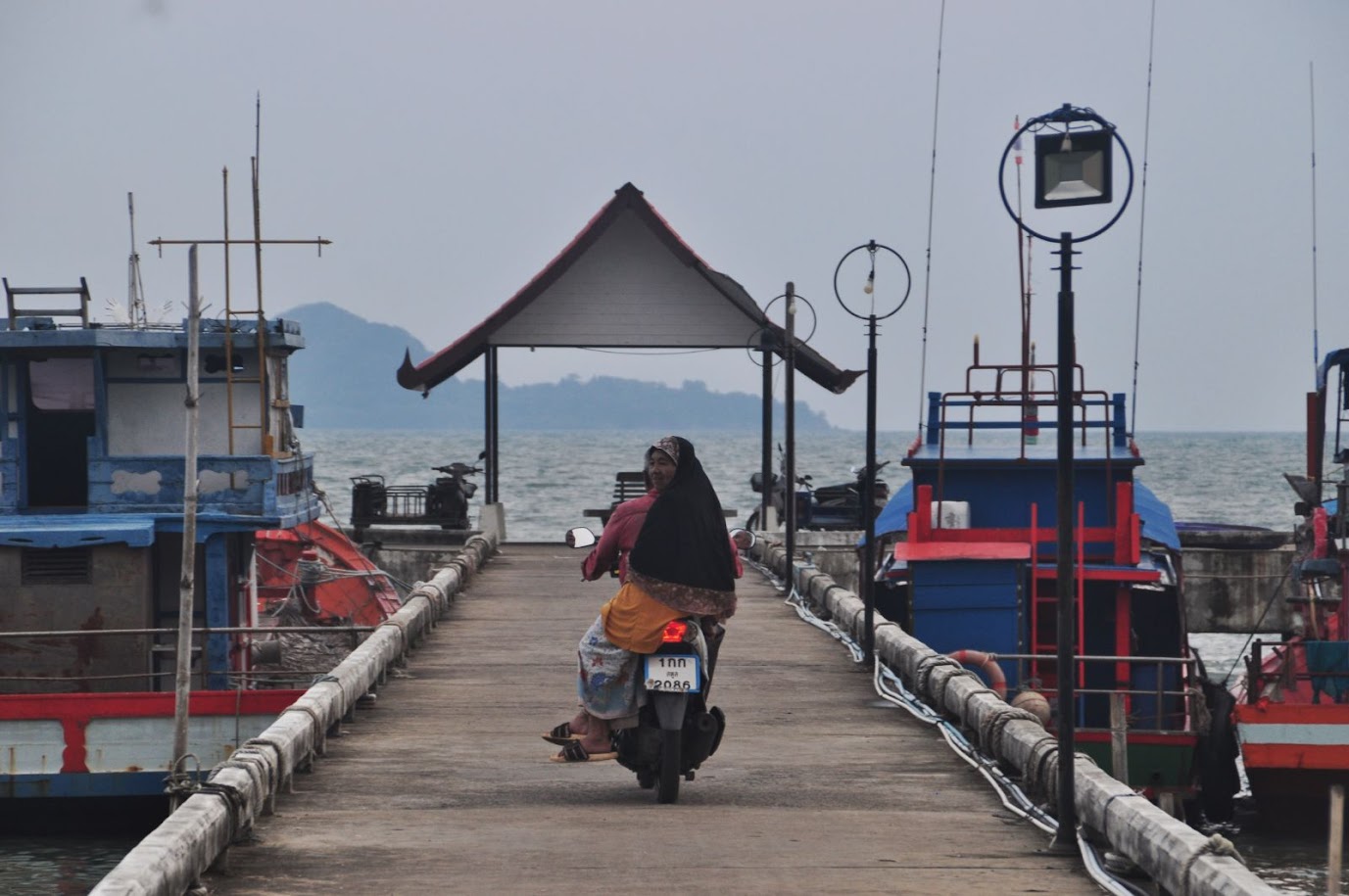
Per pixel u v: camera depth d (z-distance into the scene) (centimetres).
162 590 3338
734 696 2125
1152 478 18362
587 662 1418
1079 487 3181
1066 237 1268
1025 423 3291
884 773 1616
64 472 3681
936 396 3491
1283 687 2980
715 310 4469
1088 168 1255
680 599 1379
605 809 1421
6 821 2936
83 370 3500
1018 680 2794
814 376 4497
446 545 4897
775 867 1206
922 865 1218
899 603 3600
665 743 1395
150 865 994
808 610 3045
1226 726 2884
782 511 5150
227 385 3425
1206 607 4738
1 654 3120
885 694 2091
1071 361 1273
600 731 1429
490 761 1661
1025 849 1273
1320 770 2692
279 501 3400
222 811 1167
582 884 1148
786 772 1620
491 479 4462
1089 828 1262
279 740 1427
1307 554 3438
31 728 2888
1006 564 2911
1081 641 2916
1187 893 1042
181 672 2184
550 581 3581
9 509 3347
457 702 2053
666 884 1149
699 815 1398
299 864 1209
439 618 2877
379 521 5016
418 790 1505
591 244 4381
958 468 3219
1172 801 2853
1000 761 1600
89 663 3123
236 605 3453
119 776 2884
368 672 2005
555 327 4469
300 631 2845
